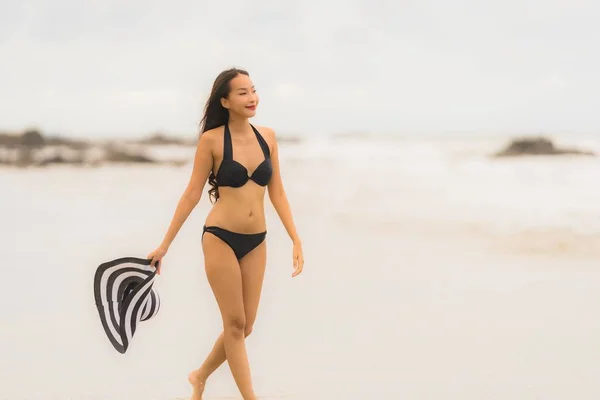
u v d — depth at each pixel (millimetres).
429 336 7934
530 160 34344
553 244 13281
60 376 6703
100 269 5410
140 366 7047
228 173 5438
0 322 8484
